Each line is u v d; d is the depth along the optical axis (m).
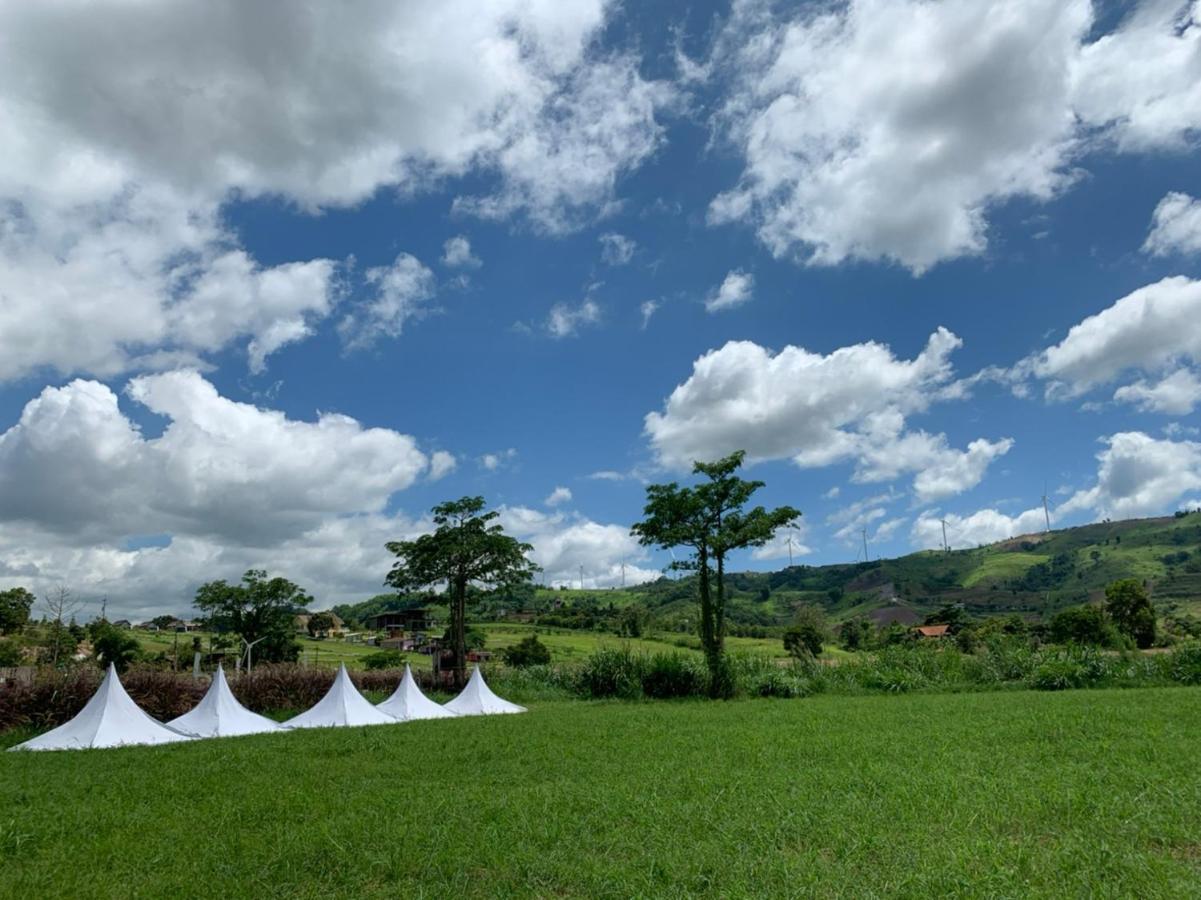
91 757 18.12
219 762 16.22
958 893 6.38
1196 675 29.56
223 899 7.13
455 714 28.11
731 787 10.89
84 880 7.74
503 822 9.34
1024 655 33.41
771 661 36.88
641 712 25.16
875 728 17.78
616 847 8.21
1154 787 9.71
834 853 7.75
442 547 43.72
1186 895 6.18
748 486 35.56
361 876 7.60
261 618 62.72
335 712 26.48
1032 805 9.05
